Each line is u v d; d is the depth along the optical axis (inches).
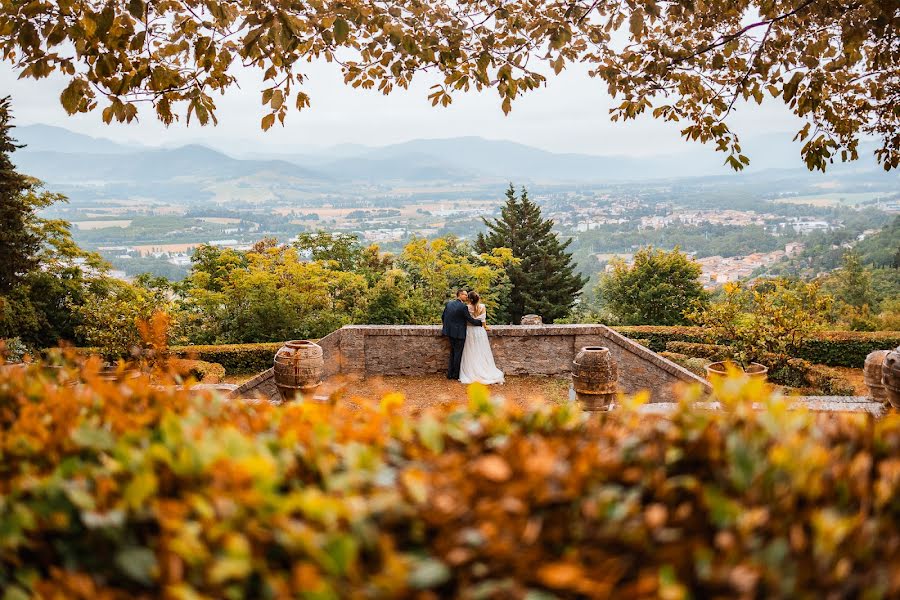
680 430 93.5
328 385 432.5
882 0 243.3
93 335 573.9
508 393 461.4
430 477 81.7
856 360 645.3
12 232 779.4
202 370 569.0
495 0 284.8
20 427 108.9
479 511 73.8
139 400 127.5
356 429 106.9
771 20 274.8
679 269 1096.2
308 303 760.3
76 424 108.9
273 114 267.7
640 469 85.3
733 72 313.4
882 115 323.9
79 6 224.1
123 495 84.4
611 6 273.9
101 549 81.8
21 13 216.5
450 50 265.6
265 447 93.4
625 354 481.4
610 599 63.3
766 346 550.3
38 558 86.2
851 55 282.5
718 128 324.2
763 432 91.0
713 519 73.3
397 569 64.4
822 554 66.9
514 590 65.8
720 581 64.4
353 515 72.8
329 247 1074.7
